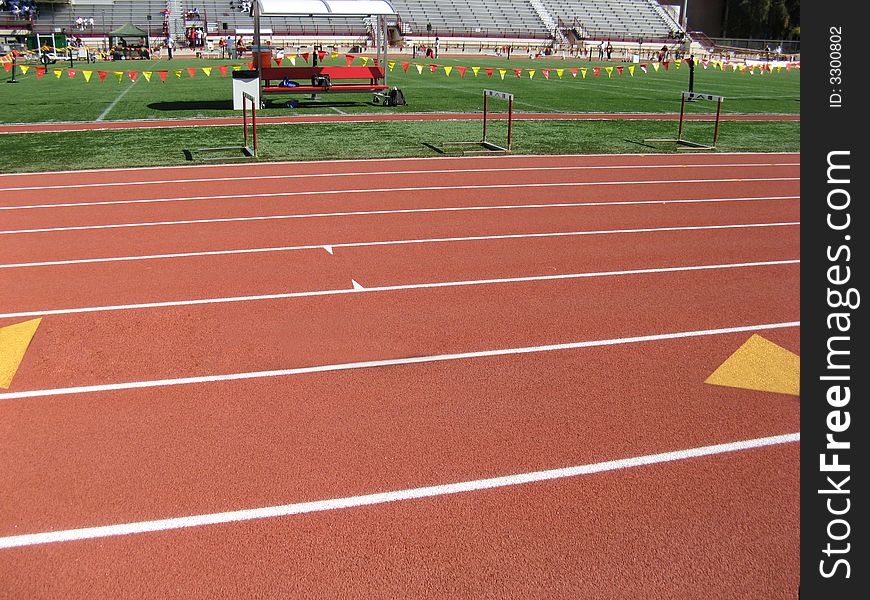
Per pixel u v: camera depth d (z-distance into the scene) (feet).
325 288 23.85
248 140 55.31
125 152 50.01
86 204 35.63
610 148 53.98
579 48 225.35
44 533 12.41
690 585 11.32
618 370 18.29
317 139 56.34
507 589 11.22
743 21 276.21
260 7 72.95
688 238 30.35
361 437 15.23
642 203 36.78
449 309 22.13
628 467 14.30
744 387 17.44
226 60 169.48
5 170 43.83
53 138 56.24
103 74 76.28
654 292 23.88
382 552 11.98
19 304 22.41
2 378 17.65
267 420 15.84
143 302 22.56
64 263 26.40
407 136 58.39
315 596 11.07
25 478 13.84
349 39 213.46
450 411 16.25
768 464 14.40
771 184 41.96
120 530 12.48
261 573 11.51
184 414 16.06
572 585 11.31
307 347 19.40
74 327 20.66
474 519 12.79
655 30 258.37
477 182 41.52
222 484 13.67
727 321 21.50
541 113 75.36
